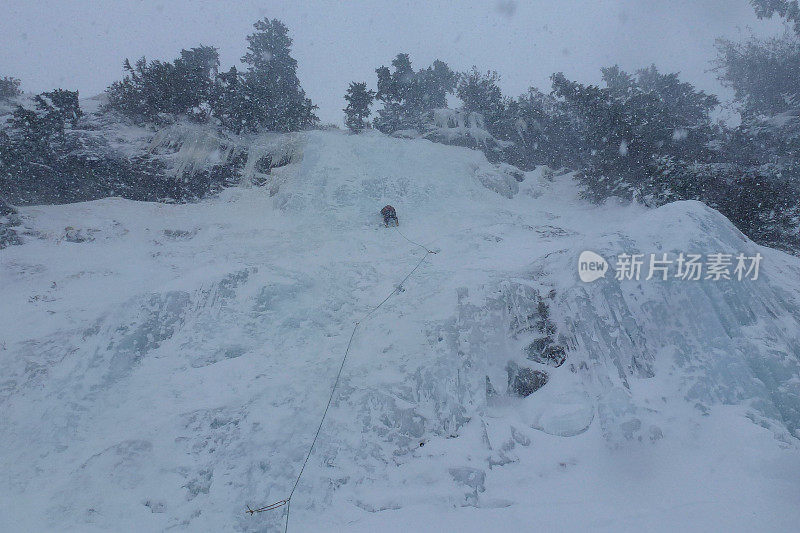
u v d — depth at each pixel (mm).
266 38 27859
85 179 16234
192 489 5172
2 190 14656
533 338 7652
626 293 7305
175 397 6602
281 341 7891
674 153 17531
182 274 10289
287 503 5023
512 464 5684
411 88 25703
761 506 4535
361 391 6645
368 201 15164
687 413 5863
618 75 28156
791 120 20125
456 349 7230
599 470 5418
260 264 9922
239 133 20328
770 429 5418
